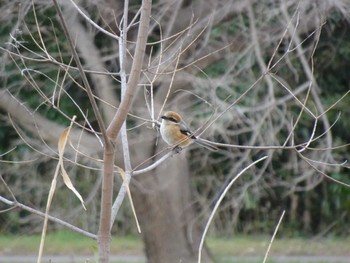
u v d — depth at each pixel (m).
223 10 15.32
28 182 20.36
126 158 7.48
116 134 6.44
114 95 16.03
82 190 20.75
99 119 6.25
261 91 17.91
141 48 6.50
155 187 16.89
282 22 15.75
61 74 16.78
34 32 15.57
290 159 21.77
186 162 17.66
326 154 17.02
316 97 15.89
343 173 25.36
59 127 15.94
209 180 21.50
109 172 6.45
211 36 16.03
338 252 23.25
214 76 17.42
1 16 15.45
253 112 16.53
